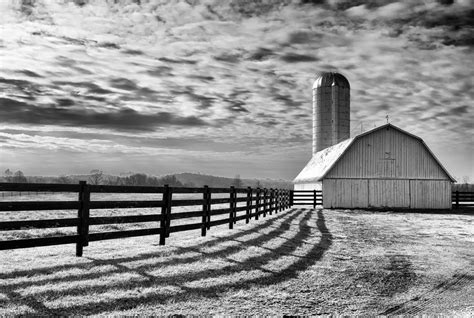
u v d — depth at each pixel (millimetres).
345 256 11227
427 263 10758
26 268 7547
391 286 8164
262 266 9133
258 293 7145
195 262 8961
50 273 7340
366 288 7910
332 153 39906
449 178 36312
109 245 10453
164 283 7254
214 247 10805
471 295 7703
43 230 13430
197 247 10625
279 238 13516
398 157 36281
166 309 6047
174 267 8375
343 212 30266
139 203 9875
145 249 9953
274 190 24109
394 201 35844
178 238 12141
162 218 10570
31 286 6539
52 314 5539
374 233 17109
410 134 36156
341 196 35562
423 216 27828
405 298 7359
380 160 36125
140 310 5930
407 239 15617
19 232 12750
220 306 6340
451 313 6535
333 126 51219
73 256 8750
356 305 6789
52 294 6258
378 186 35906
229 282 7641
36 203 7832
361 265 10070
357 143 36062
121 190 9469
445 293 7801
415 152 36438
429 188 36219
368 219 24406
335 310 6473
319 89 51938
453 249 13438
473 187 115375
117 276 7418
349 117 51938
